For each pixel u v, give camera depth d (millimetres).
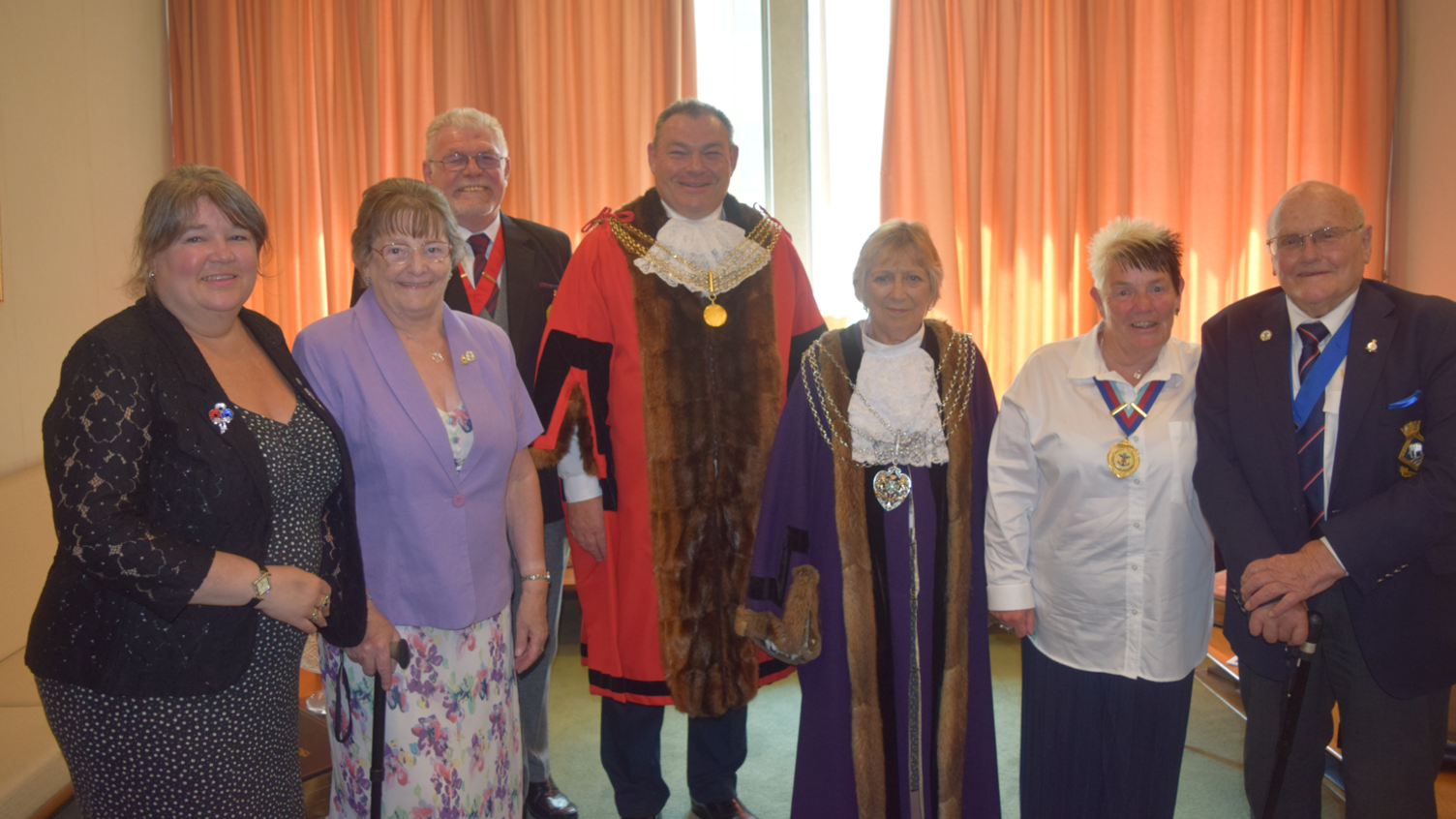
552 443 2156
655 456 2168
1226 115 3932
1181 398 1800
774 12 4137
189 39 4047
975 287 4020
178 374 1330
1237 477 1738
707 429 2178
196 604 1299
